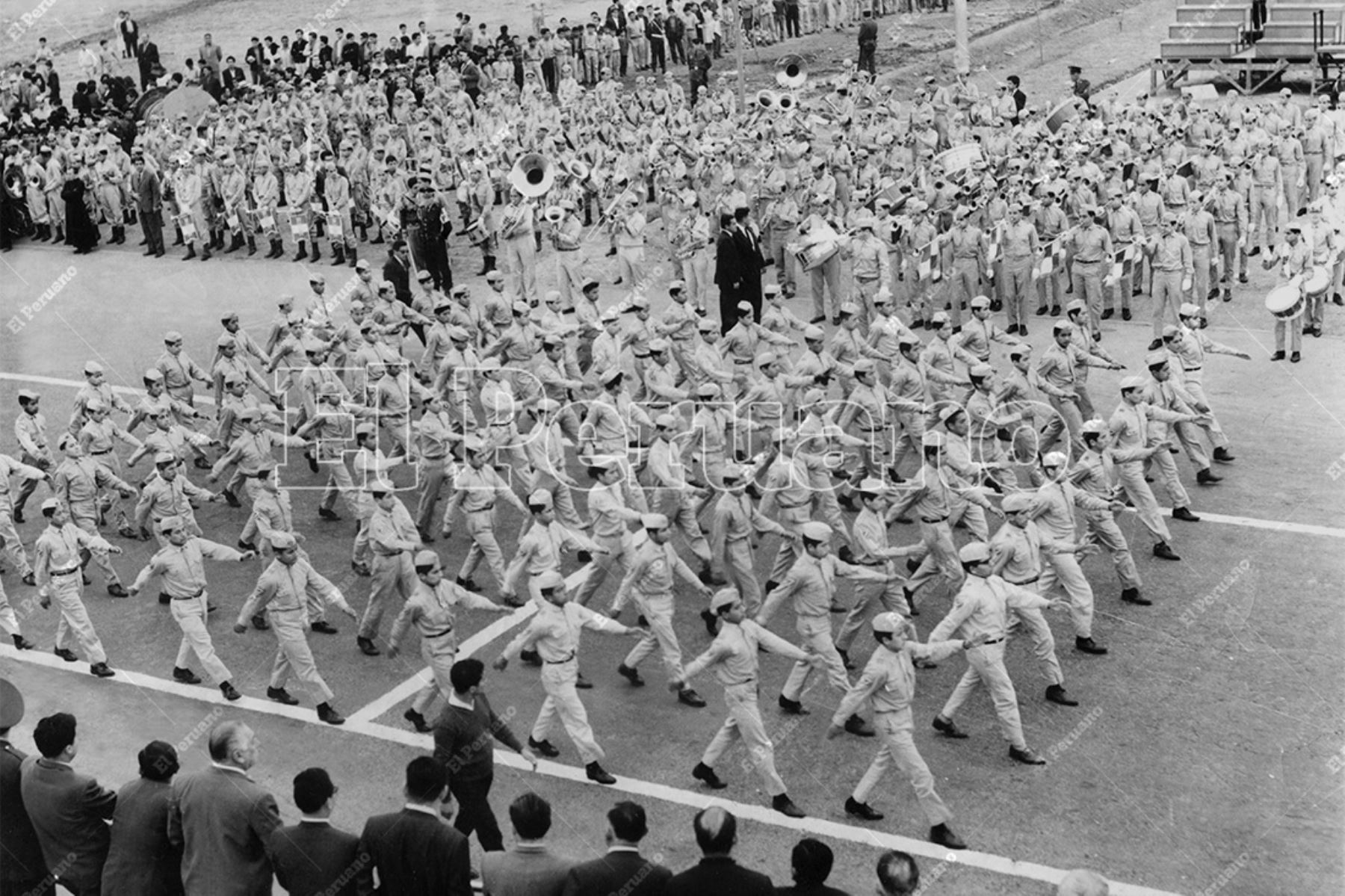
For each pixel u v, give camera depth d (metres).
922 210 31.44
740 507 18.77
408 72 48.81
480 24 53.91
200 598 17.88
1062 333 23.42
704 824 10.96
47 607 18.73
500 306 28.50
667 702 17.47
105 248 42.09
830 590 16.39
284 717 17.50
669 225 37.12
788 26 61.16
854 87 46.62
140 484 25.20
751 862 14.23
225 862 11.66
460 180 40.84
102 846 12.35
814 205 33.84
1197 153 39.03
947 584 20.02
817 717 16.95
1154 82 49.44
